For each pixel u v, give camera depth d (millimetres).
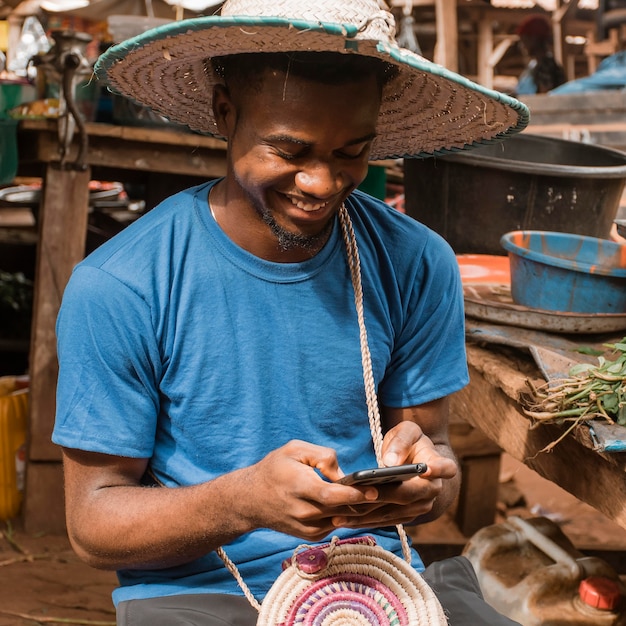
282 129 1329
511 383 2004
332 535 1586
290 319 1518
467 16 8312
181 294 1487
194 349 1491
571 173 2854
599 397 1727
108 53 1410
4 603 2916
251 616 1450
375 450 1562
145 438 1505
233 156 1432
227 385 1503
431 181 3061
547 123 4262
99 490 1486
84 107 3506
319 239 1503
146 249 1490
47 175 3314
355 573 1455
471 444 3449
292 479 1246
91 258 1509
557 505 3859
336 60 1296
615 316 2205
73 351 1466
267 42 1288
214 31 1274
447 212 3041
